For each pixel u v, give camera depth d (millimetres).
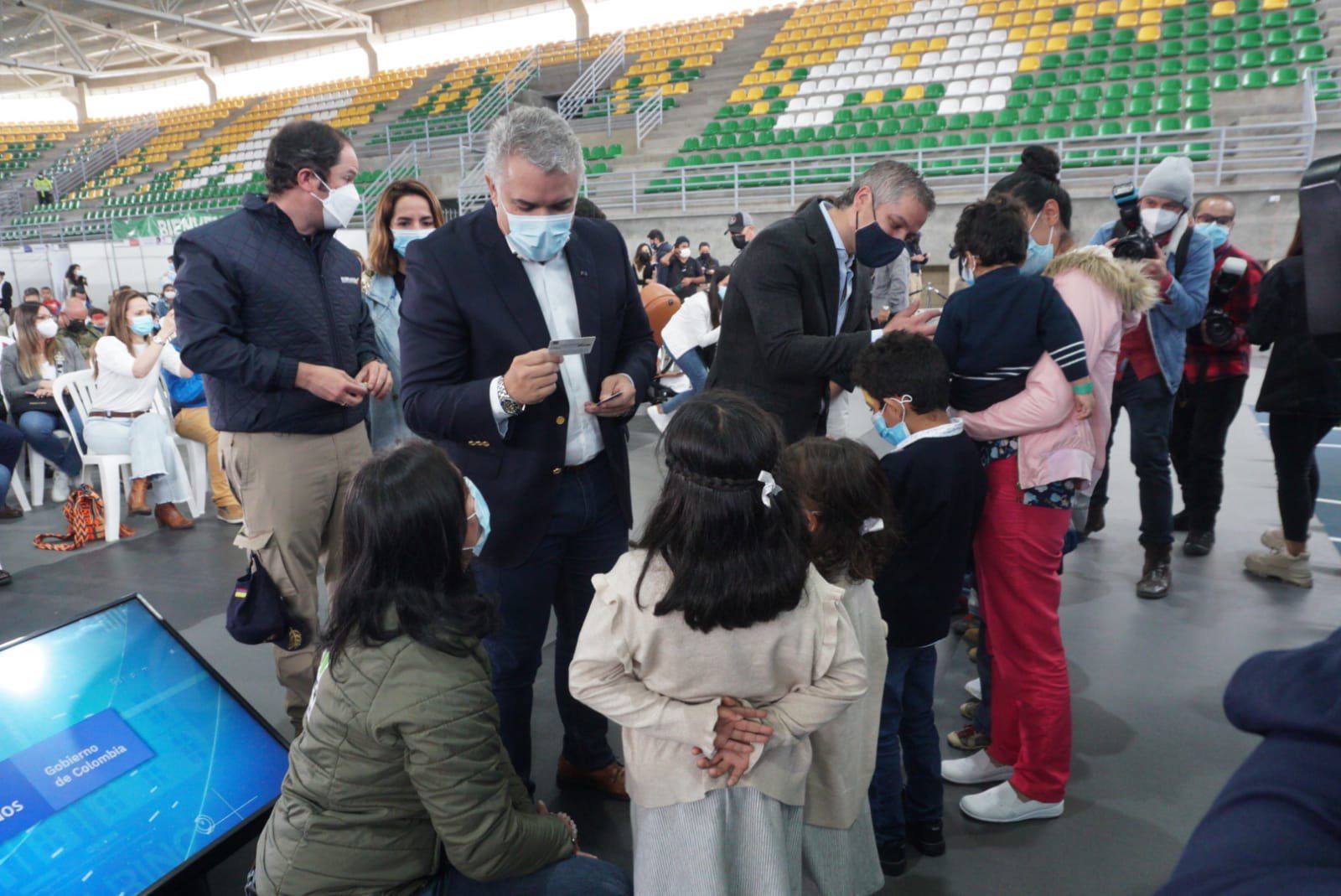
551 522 1774
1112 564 3354
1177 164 2734
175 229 11633
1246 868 470
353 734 1221
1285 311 2793
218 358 1888
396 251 2531
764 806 1246
